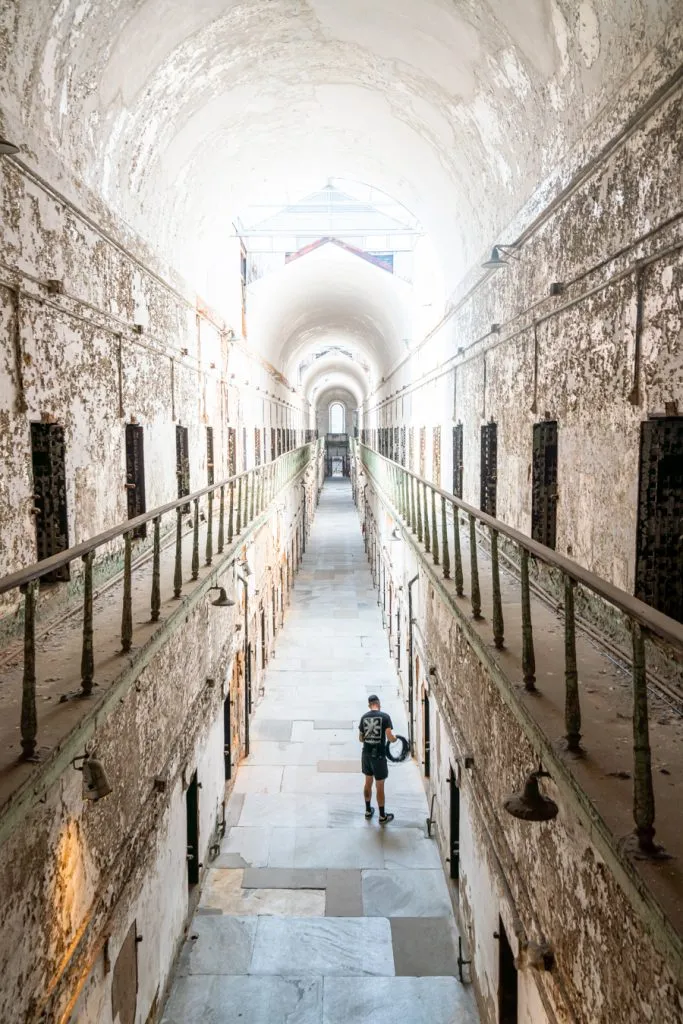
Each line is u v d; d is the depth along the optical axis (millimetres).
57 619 4539
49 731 2908
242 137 8008
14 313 3957
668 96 3047
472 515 4422
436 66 5844
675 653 3094
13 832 2713
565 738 2779
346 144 8547
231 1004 5398
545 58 4449
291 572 18828
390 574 13898
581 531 4305
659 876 1932
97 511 5336
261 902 6637
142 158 6125
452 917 6434
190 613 6094
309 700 11555
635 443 3471
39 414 4301
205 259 9484
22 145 4027
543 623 4418
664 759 2611
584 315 4184
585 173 4055
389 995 5520
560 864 3133
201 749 6727
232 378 11570
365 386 32594
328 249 14359
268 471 12461
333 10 5703
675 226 3012
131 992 4418
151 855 4898
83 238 5023
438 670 7234
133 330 6207
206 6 5254
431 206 8570
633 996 2273
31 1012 2914
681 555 3402
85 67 4641
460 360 8336
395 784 8945
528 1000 3838
